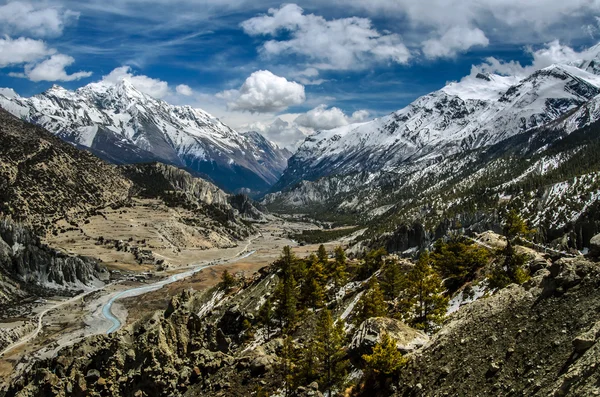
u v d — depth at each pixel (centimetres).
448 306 7344
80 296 19175
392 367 4916
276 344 7762
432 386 4384
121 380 7662
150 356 7831
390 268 8819
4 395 8431
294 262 12812
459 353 4525
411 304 6962
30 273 19688
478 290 7281
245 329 10106
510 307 4647
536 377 3559
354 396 5194
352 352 5950
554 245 15150
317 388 5891
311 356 6106
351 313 8738
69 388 7650
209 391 6812
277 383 6500
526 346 3981
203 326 9175
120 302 18550
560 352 3625
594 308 3828
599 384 2794
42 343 13812
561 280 4359
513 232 7662
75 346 8675
